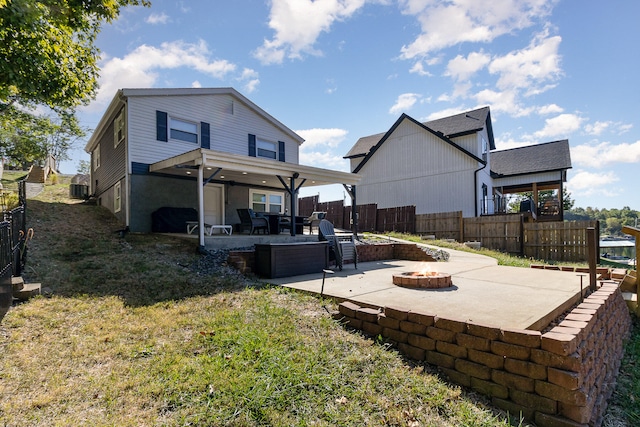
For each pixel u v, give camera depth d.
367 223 17.33
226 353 3.17
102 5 6.30
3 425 2.20
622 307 5.39
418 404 2.59
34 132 18.41
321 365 3.00
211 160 8.15
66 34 6.68
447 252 10.16
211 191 12.50
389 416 2.43
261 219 11.00
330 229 8.48
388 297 4.51
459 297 4.48
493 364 2.73
